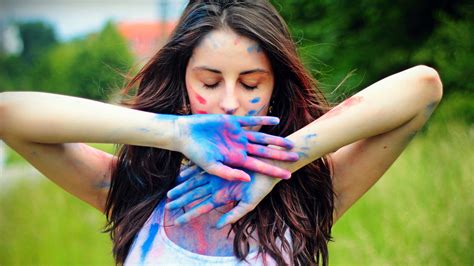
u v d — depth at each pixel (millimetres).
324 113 1797
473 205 3311
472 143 3709
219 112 1629
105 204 1888
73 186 1828
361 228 3518
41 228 4285
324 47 9922
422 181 3672
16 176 5965
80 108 1588
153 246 1717
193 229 1721
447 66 8266
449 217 3273
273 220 1728
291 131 1784
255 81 1627
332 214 1845
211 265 1674
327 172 1816
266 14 1651
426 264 3176
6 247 4133
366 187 1874
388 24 9773
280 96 1769
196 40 1614
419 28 9719
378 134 1771
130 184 1816
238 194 1617
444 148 3750
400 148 1776
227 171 1557
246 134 1592
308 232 1753
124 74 2195
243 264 1674
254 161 1586
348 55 9906
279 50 1630
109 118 1578
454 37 8484
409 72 1689
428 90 1666
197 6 1646
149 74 1757
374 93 1666
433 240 3254
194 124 1576
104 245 4145
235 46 1589
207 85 1632
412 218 3387
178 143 1578
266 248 1687
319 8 10062
